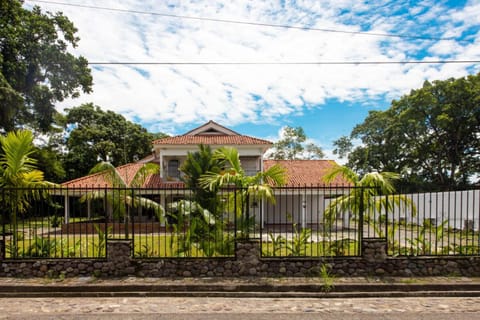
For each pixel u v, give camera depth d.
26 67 22.53
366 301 6.23
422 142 33.28
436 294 6.54
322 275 7.09
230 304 6.04
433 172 33.78
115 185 11.30
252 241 7.31
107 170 11.44
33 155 25.00
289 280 6.95
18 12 22.59
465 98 29.34
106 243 7.30
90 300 6.26
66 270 7.25
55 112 25.83
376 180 8.96
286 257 7.34
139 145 36.69
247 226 8.27
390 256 7.44
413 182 32.53
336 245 8.38
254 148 22.50
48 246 8.44
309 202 23.56
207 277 7.17
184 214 8.60
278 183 10.32
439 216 17.70
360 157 36.75
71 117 35.12
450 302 6.17
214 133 25.19
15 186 8.87
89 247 10.10
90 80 26.12
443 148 32.31
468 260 7.34
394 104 34.75
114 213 10.69
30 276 7.20
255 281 6.88
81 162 32.88
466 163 31.91
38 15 24.19
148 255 8.10
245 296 6.49
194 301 6.21
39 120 25.56
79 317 5.37
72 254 8.30
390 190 9.12
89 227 18.73
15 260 7.25
